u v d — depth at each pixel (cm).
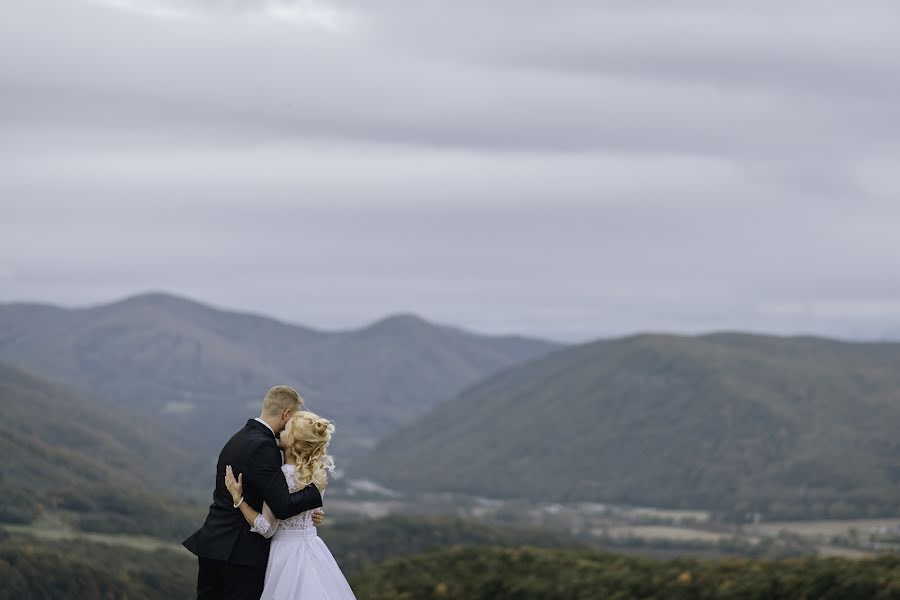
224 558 775
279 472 776
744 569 2305
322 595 780
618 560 2659
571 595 2309
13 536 10606
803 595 1984
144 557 10169
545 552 2903
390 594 2464
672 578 2325
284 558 784
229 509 784
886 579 1908
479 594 2438
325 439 789
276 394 809
